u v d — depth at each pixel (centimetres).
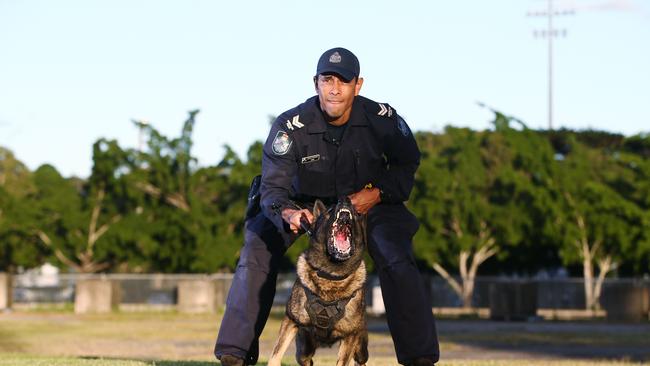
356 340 695
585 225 3734
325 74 674
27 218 4006
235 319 725
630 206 3684
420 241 3797
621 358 1848
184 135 3981
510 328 2858
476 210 3794
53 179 4053
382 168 720
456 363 1421
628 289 3303
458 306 3738
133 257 4031
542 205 3719
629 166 4031
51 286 3862
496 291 3356
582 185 3766
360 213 694
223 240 3934
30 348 2127
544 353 1970
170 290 3772
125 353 1930
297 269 685
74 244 3991
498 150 4062
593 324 3108
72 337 2441
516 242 3803
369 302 3634
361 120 696
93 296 3650
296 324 692
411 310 713
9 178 5075
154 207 4028
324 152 701
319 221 668
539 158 3819
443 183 3809
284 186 701
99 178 3997
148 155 3962
